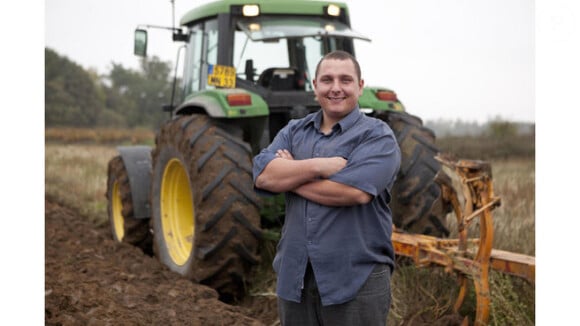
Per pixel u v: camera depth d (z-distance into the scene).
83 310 3.90
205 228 4.38
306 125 2.81
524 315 3.74
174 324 3.81
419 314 3.95
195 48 5.68
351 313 2.59
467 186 3.53
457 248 3.81
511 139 15.17
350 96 2.68
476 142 15.29
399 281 4.35
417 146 4.73
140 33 5.80
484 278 3.47
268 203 4.94
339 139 2.69
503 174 9.56
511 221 5.74
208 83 4.87
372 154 2.62
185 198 5.29
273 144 2.87
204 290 4.41
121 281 4.70
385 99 4.93
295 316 2.69
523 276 3.45
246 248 4.43
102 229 7.76
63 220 7.55
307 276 2.64
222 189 4.38
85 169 12.46
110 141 20.75
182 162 4.73
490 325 3.75
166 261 5.17
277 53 5.20
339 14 5.27
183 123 4.74
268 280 4.82
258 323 3.89
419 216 4.65
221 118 4.81
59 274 4.75
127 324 3.70
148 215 6.06
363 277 2.57
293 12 5.11
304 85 5.33
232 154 4.48
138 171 6.14
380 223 2.67
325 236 2.59
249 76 5.13
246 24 5.03
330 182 2.58
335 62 2.67
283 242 2.71
